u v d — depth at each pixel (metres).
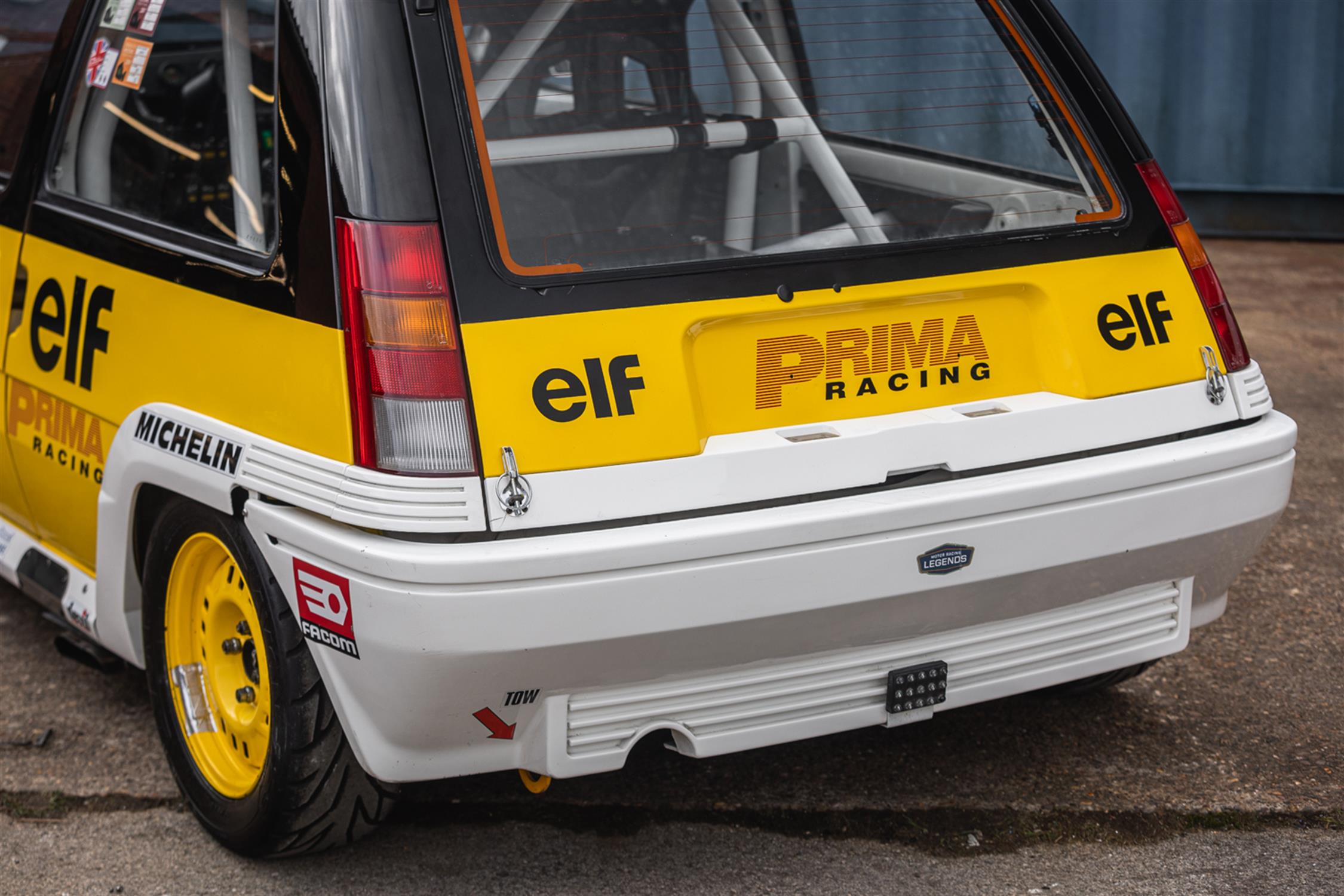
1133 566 2.73
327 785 2.69
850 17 3.10
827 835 2.95
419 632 2.23
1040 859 2.85
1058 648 2.80
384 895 2.78
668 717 2.51
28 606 4.36
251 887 2.82
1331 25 9.34
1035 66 2.94
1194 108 9.66
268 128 2.89
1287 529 4.74
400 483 2.24
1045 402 2.66
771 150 3.20
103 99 3.26
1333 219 9.71
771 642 2.45
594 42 3.04
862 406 2.56
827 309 2.52
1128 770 3.20
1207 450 2.70
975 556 2.52
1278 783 3.13
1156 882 2.76
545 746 2.47
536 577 2.22
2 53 3.87
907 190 3.07
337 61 2.36
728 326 2.46
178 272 2.79
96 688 3.78
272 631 2.60
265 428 2.50
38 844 3.00
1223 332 2.85
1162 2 9.52
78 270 3.17
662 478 2.33
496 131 2.73
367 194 2.30
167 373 2.81
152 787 3.25
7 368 3.49
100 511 3.08
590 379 2.32
